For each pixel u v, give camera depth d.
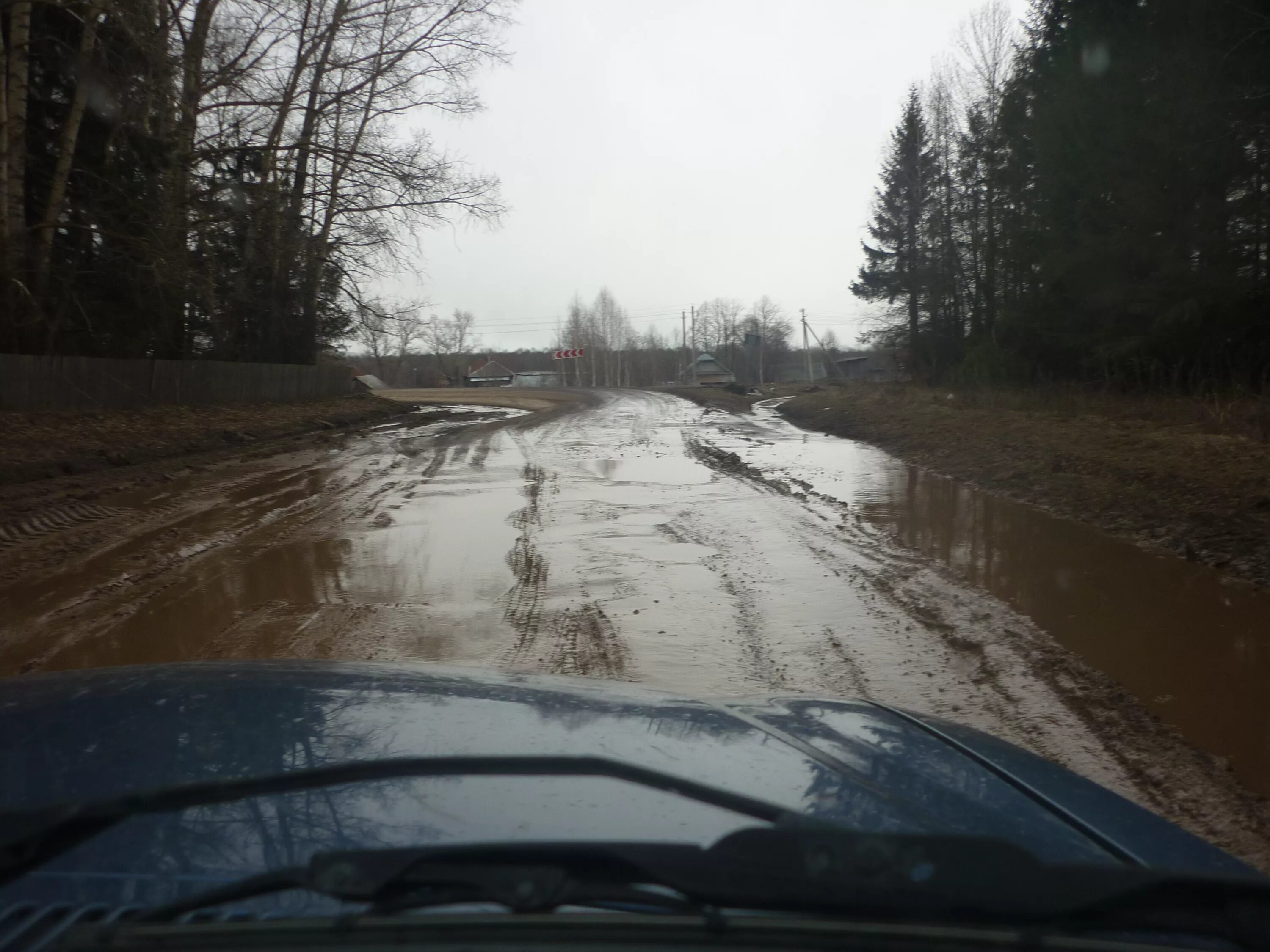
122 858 1.46
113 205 24.42
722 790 1.84
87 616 6.78
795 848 1.30
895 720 2.62
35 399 20.88
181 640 6.14
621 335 130.00
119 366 23.67
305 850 1.50
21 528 10.34
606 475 14.83
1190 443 12.95
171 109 24.56
